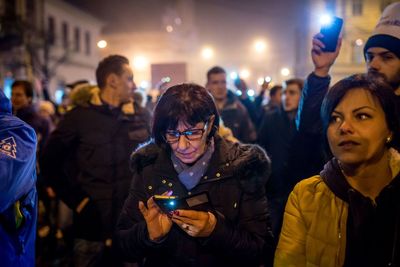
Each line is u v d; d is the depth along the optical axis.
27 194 1.76
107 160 3.16
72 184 3.16
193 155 1.71
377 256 1.39
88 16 33.47
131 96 3.43
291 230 1.57
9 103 1.78
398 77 2.18
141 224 1.77
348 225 1.45
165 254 1.81
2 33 19.66
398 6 2.18
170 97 1.69
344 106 1.43
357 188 1.47
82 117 3.20
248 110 5.42
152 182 1.83
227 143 1.89
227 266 1.79
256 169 1.79
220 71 4.71
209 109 1.69
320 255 1.49
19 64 20.98
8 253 1.65
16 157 1.61
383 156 1.45
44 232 4.53
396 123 1.44
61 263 4.41
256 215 1.80
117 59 3.30
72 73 31.56
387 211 1.39
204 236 1.64
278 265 1.58
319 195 1.52
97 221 3.13
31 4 25.31
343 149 1.42
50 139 3.18
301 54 22.53
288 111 4.02
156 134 1.75
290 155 2.63
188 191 1.79
